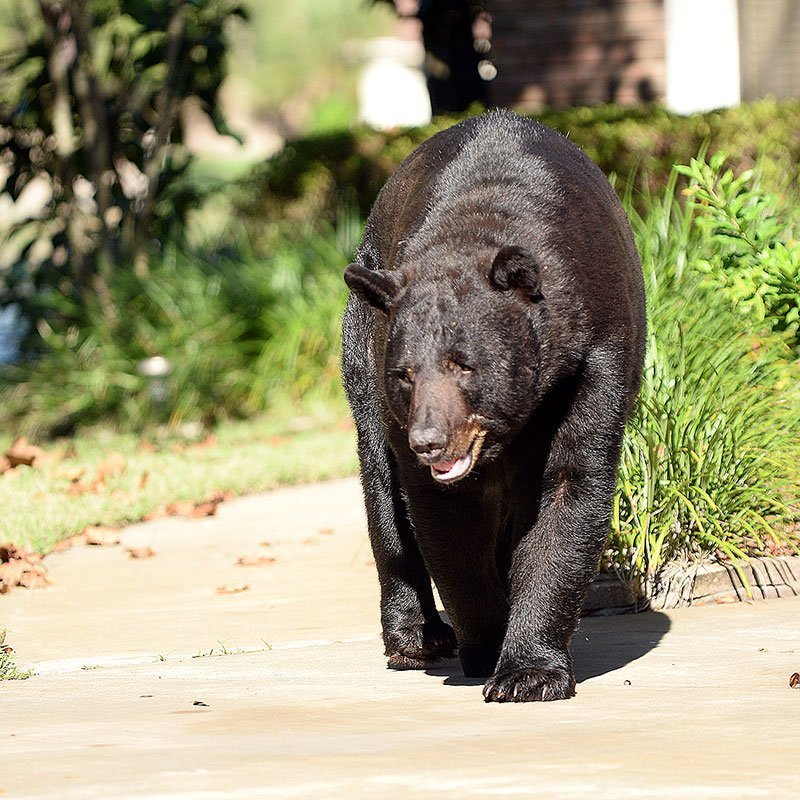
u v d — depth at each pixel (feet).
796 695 24.90
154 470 58.34
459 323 24.45
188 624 34.91
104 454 64.80
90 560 43.73
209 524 49.39
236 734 23.18
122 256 81.66
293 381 76.02
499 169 28.09
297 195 83.51
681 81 88.07
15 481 56.29
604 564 34.55
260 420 74.43
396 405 25.27
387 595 30.63
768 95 87.25
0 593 39.22
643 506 35.60
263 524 48.83
